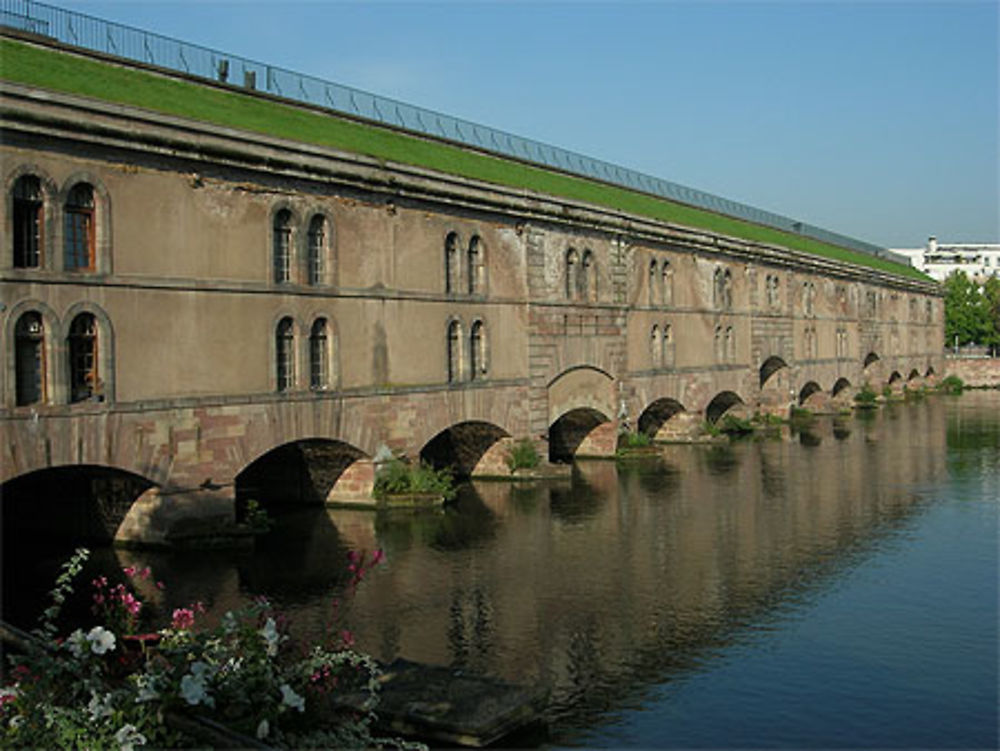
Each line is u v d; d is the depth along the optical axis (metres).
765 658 17.33
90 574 21.44
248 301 24.34
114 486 23.58
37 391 19.91
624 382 41.47
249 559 23.34
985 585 22.06
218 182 23.53
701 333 48.34
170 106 23.92
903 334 82.75
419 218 29.92
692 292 47.41
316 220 26.56
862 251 84.62
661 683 16.11
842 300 68.25
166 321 22.33
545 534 26.94
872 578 22.61
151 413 21.97
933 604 20.59
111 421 21.09
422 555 24.34
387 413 28.88
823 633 18.69
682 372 46.47
